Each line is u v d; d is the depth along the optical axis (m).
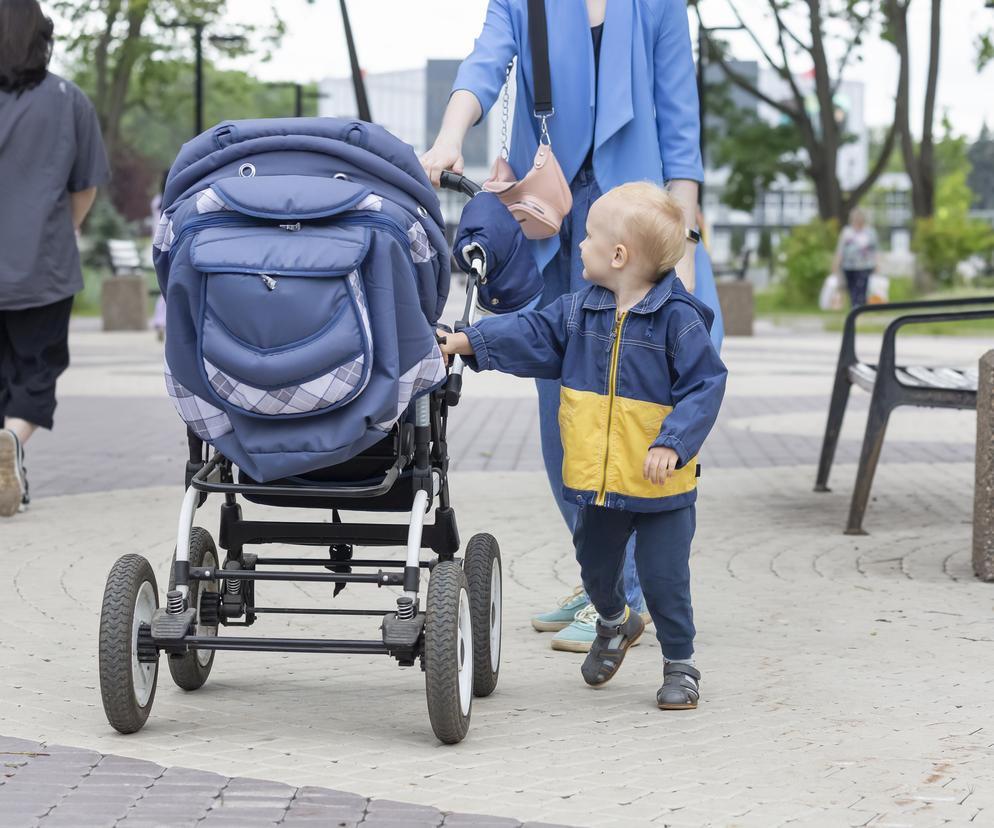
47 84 8.38
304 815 3.55
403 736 4.29
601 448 4.43
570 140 5.33
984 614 6.01
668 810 3.60
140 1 35.31
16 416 8.36
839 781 3.84
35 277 8.27
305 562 4.86
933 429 12.95
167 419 13.22
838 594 6.38
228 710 4.59
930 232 37.88
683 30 5.43
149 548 7.31
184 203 4.13
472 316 4.54
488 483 9.62
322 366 3.91
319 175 4.16
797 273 37.19
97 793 3.71
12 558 7.01
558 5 5.32
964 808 3.62
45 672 5.00
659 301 4.40
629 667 5.20
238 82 42.81
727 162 45.72
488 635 4.70
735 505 8.81
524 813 3.57
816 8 39.44
